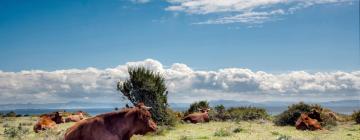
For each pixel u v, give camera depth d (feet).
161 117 104.94
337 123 118.21
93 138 27.22
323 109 126.52
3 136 80.38
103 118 28.04
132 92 106.32
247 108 148.87
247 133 85.10
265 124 115.75
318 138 72.43
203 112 135.13
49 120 89.92
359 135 82.43
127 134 28.43
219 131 84.28
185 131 91.61
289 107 113.50
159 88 108.17
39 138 71.41
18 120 153.79
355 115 129.70
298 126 94.63
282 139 68.49
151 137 77.25
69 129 27.91
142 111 28.78
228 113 141.28
